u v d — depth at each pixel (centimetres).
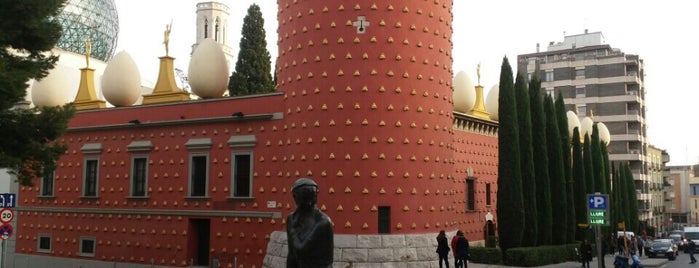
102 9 5988
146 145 3612
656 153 11212
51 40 2131
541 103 4078
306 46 2934
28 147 2152
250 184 3234
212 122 3403
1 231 2283
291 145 2973
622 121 9344
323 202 2806
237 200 3272
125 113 3744
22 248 4075
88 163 3903
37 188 4059
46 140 2275
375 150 2798
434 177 2930
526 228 3666
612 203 5866
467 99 4184
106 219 3753
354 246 2733
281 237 2972
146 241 3575
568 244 4216
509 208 3534
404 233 2797
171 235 3488
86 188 3878
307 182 1027
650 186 10431
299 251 1002
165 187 3538
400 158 2823
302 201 1023
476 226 4181
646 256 5572
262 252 3156
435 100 2967
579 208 4850
